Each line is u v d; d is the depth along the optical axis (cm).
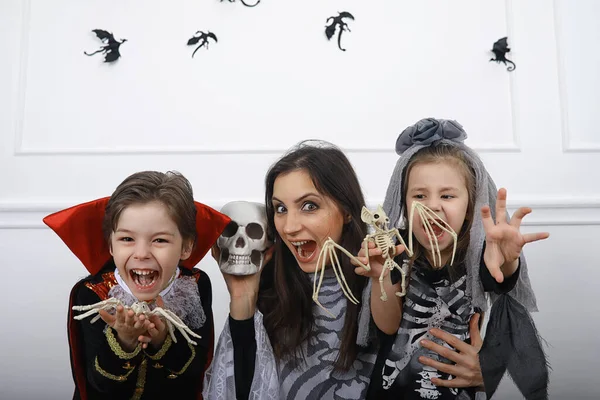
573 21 267
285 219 152
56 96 266
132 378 131
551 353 235
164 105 266
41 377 235
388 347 150
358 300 153
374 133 264
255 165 261
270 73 267
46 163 261
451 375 146
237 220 153
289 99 265
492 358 142
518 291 149
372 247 134
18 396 233
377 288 143
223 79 267
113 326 119
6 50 267
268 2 269
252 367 149
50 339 238
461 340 148
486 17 267
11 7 269
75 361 133
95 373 126
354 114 265
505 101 264
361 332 148
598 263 248
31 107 265
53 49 268
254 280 154
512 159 260
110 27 269
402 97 265
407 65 266
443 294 149
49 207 253
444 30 267
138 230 125
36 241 248
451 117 264
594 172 260
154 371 133
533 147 261
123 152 261
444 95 265
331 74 266
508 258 130
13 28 268
